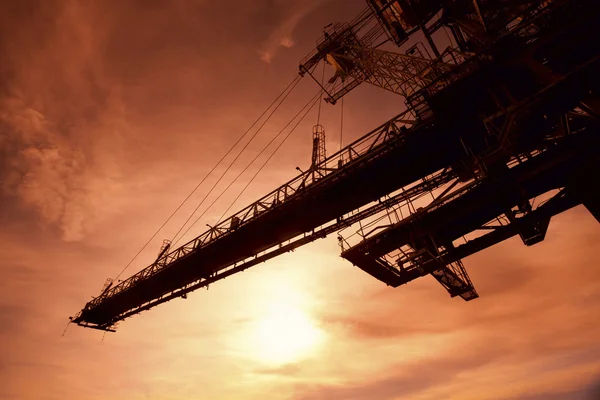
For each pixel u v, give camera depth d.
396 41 15.97
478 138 10.95
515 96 9.20
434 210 11.01
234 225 17.50
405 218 11.29
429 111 11.32
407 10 13.32
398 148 12.08
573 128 10.24
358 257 12.38
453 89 9.25
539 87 8.86
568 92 7.37
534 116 8.00
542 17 7.97
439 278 13.41
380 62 16.70
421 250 11.52
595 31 7.64
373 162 12.80
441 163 12.33
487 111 9.71
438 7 12.41
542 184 10.21
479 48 9.92
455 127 10.52
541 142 8.77
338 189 14.06
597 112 7.54
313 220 15.87
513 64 8.37
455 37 12.51
